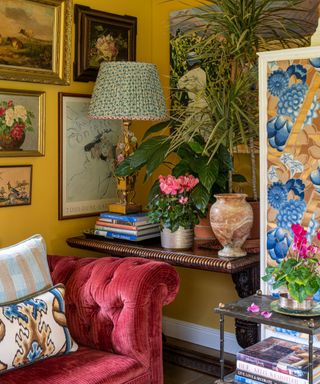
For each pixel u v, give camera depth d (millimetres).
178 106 3699
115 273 2631
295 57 2615
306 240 2428
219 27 3160
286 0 3074
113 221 3418
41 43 3326
